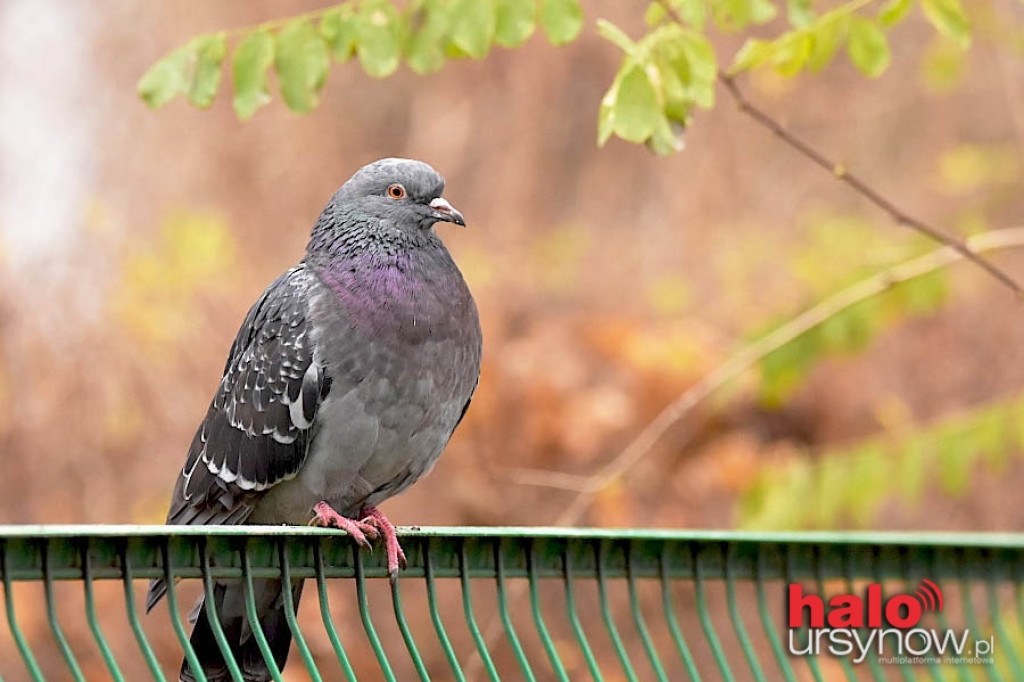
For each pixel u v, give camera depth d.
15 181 16.59
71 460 14.17
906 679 7.69
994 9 12.59
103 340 14.33
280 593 7.04
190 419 14.34
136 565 5.44
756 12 8.27
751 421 15.61
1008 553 7.61
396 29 8.20
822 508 11.38
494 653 14.03
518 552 6.33
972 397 15.75
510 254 16.72
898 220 9.21
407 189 7.92
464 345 7.83
